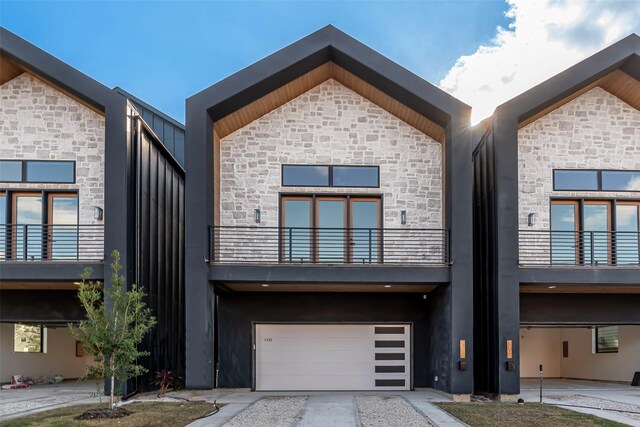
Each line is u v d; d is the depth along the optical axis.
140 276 10.54
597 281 10.56
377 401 9.66
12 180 11.09
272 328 12.31
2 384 13.04
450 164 10.72
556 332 18.14
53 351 15.36
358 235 11.59
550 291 12.12
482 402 9.70
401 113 11.74
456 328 10.16
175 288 13.52
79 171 11.16
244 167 11.79
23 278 10.02
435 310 11.66
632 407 9.02
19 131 11.20
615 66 10.94
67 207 11.18
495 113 10.75
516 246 10.48
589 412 8.37
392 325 12.41
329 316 12.29
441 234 11.66
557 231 11.05
